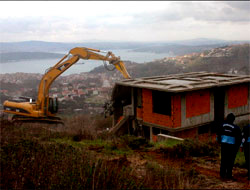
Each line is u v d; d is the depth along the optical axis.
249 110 23.84
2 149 7.85
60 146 8.89
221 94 22.22
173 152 10.03
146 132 22.27
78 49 23.52
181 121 19.28
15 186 5.71
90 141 13.17
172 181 6.25
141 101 22.30
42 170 6.32
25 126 19.11
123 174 6.45
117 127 23.09
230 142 7.50
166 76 24.66
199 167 8.65
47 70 23.77
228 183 7.17
